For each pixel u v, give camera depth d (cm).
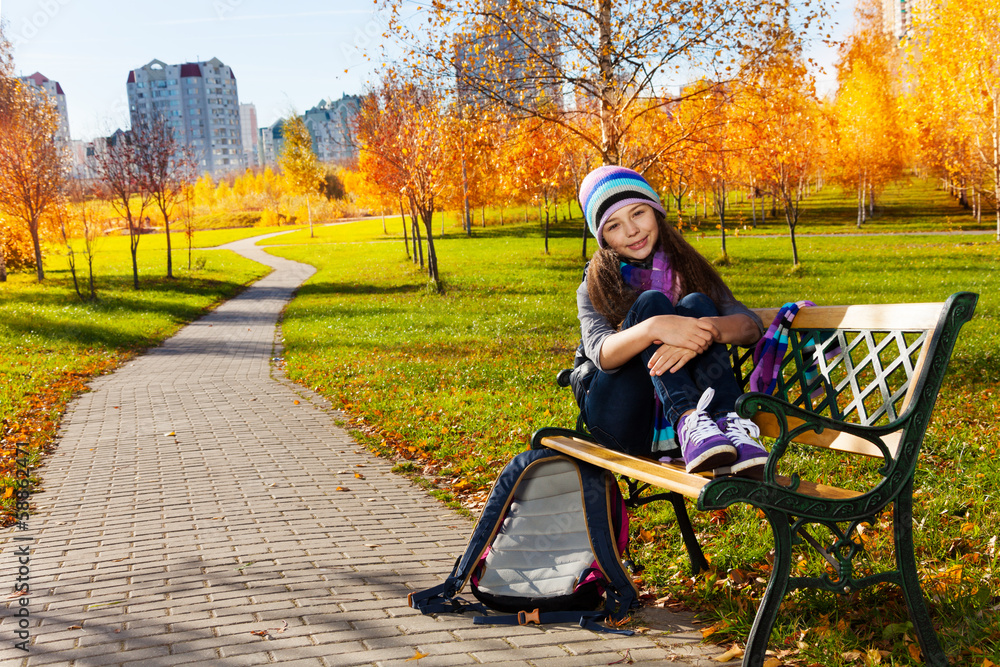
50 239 3825
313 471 614
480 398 900
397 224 8456
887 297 1941
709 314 261
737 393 241
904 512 225
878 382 241
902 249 3469
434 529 451
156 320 2250
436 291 2830
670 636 271
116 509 508
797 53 1122
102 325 1980
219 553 400
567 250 4341
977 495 406
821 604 280
